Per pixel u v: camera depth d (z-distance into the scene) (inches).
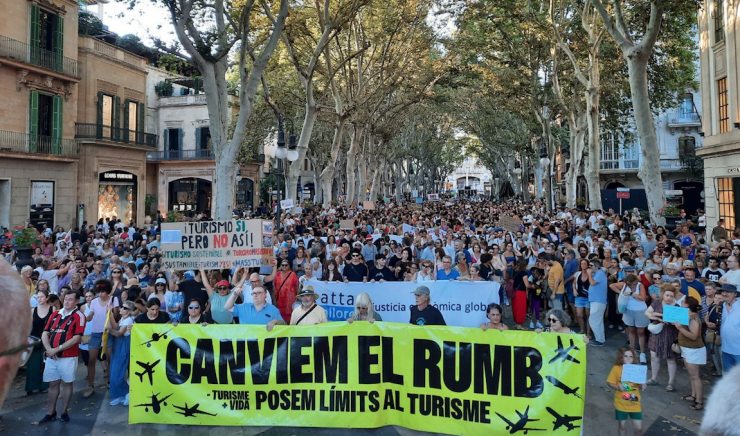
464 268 403.5
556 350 220.1
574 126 1095.6
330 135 1672.0
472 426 224.8
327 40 837.8
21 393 306.2
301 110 1350.9
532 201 1975.9
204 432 246.1
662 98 985.5
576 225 779.4
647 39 609.6
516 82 1066.1
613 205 1657.2
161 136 1708.9
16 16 995.3
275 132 1320.1
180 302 331.0
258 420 240.8
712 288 313.7
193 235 313.4
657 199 650.8
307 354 242.4
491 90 1230.3
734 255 355.6
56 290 429.7
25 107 1015.6
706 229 817.5
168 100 1699.1
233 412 242.4
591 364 343.3
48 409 273.9
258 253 310.5
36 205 1036.5
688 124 1609.3
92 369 306.7
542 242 523.2
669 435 239.5
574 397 216.5
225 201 602.9
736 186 725.9
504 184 2322.8
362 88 1151.6
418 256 551.5
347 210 1104.8
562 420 216.2
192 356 246.2
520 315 405.1
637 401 219.5
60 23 1089.4
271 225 327.6
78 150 1154.7
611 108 1079.6
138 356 248.1
